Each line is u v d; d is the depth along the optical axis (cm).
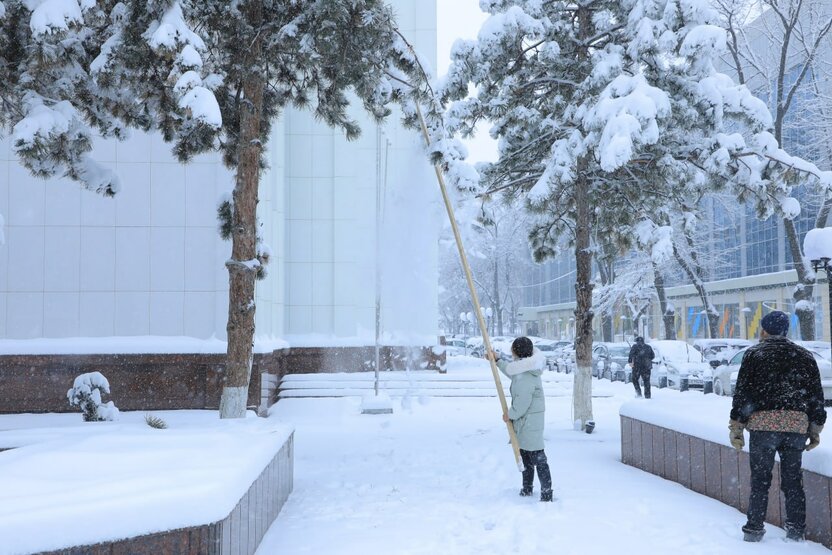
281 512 789
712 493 825
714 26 1376
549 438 1407
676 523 704
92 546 400
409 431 1620
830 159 3130
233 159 1246
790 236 2961
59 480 477
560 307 9006
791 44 3388
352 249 2689
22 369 1855
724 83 1470
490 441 1380
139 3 934
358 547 637
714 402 1030
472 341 5716
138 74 1027
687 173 1534
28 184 1936
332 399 2309
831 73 3139
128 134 1190
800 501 635
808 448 643
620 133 1264
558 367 3603
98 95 1090
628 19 1462
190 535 448
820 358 2142
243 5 1070
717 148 1457
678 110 1427
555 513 744
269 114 1273
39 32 888
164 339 1919
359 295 2677
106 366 1878
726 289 5338
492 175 1667
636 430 1058
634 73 1442
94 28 1058
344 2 1003
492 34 1462
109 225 1950
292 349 2611
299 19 1036
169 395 1888
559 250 1861
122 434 684
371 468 1101
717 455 814
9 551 365
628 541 642
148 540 429
